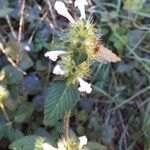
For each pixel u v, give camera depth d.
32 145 0.24
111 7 0.35
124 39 0.33
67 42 0.17
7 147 0.27
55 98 0.18
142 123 0.31
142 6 0.34
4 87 0.27
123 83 0.33
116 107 0.31
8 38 0.31
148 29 0.34
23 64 0.29
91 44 0.17
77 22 0.17
